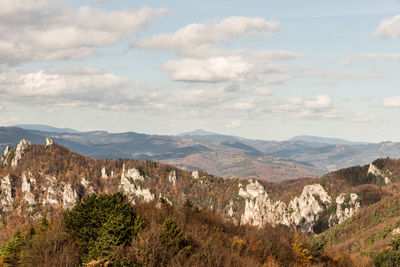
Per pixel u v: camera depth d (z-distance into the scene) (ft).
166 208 122.83
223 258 86.63
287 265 97.96
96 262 77.92
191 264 80.48
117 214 94.58
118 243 85.51
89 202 100.48
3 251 104.88
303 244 110.32
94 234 90.84
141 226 93.81
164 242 85.25
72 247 88.12
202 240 95.14
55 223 107.24
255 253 95.86
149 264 77.66
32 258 87.35
